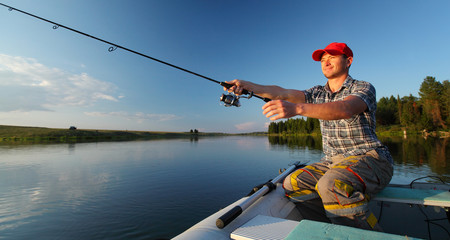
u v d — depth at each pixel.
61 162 10.51
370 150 1.71
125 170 8.43
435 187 2.02
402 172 7.36
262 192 1.66
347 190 1.36
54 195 5.35
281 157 12.23
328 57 1.97
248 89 2.31
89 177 7.26
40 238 3.35
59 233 3.50
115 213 4.24
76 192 5.59
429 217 2.23
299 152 14.88
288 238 0.87
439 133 38.91
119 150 16.94
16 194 5.41
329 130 1.90
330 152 1.92
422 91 45.94
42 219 4.00
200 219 3.97
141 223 3.82
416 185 2.09
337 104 1.33
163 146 21.72
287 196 1.79
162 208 4.48
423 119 42.00
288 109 1.19
